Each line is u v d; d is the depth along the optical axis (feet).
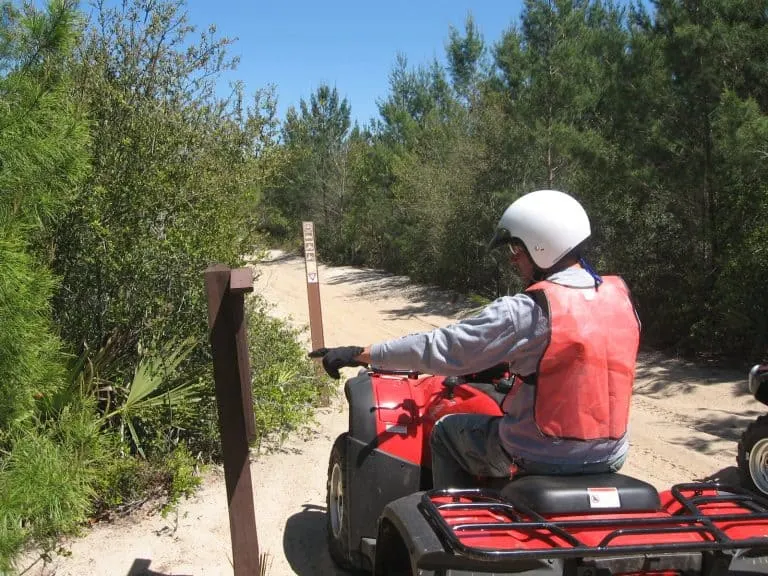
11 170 11.02
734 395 26.99
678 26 32.40
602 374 9.06
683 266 36.27
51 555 13.79
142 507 16.05
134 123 19.70
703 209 34.40
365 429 12.64
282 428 21.83
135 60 21.89
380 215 79.77
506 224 10.05
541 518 8.23
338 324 46.50
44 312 13.43
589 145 36.99
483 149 52.60
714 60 31.30
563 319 9.04
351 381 13.74
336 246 92.32
